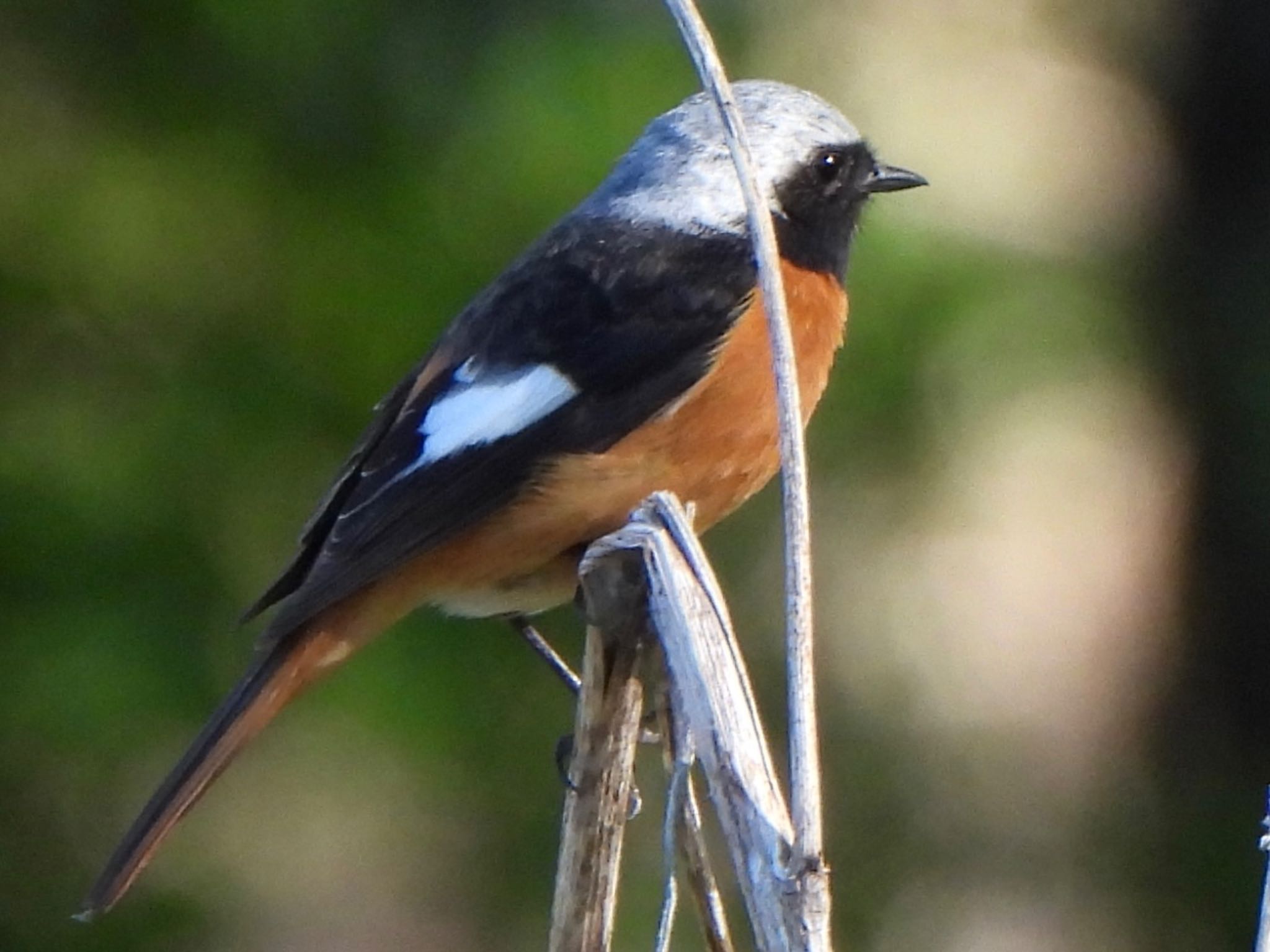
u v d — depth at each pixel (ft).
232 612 37.68
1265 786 45.93
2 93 39.88
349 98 39.60
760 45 41.42
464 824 39.83
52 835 37.93
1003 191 50.72
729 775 19.35
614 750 21.90
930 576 46.09
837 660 42.83
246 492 38.45
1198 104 46.88
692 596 20.39
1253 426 45.68
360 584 28.58
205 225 39.60
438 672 37.99
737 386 28.91
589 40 39.11
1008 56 51.49
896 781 42.39
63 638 36.27
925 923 41.27
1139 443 48.11
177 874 39.73
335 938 42.34
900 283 39.65
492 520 28.99
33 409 38.32
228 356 39.06
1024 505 50.60
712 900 21.21
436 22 39.45
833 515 41.68
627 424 28.73
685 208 30.89
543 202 38.34
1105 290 44.78
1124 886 43.75
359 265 39.09
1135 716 48.80
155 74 39.81
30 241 38.96
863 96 47.29
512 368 29.40
